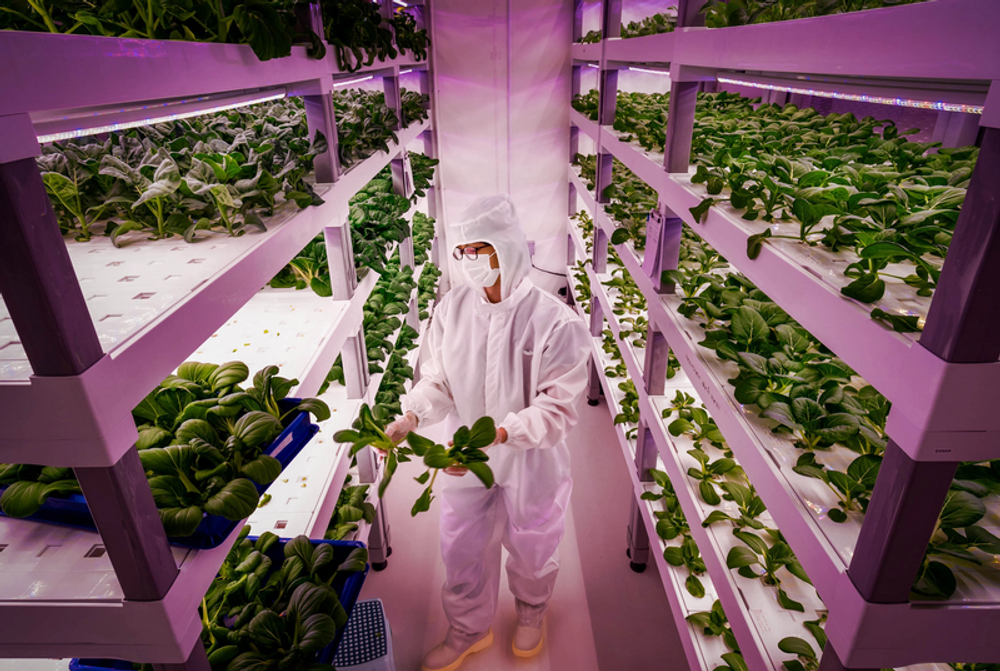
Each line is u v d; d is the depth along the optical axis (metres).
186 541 0.95
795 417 1.11
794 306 1.00
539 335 1.70
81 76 0.67
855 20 0.78
